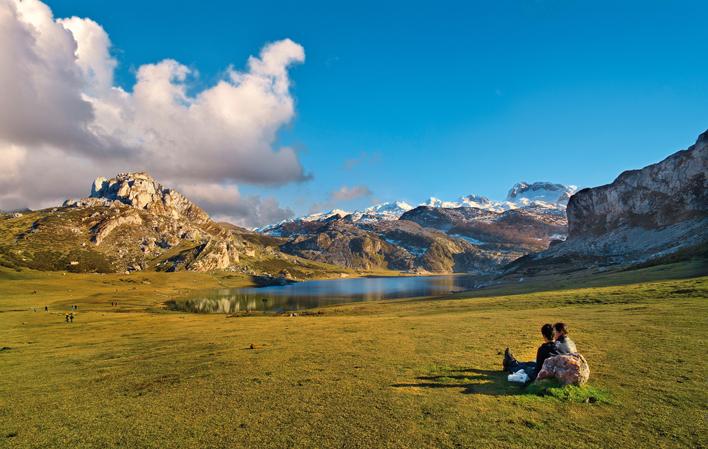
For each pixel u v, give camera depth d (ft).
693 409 46.03
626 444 39.19
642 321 106.73
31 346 141.69
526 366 64.69
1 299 485.56
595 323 110.83
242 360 89.61
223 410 55.16
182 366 88.22
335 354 90.22
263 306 556.51
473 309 205.57
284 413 52.49
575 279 402.72
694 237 533.96
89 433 49.98
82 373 88.69
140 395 66.18
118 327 208.03
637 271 339.98
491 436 42.47
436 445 41.04
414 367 73.61
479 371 69.05
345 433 45.06
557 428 43.60
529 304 198.59
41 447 46.55
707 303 129.70
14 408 63.05
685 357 66.95
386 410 51.52
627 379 57.82
